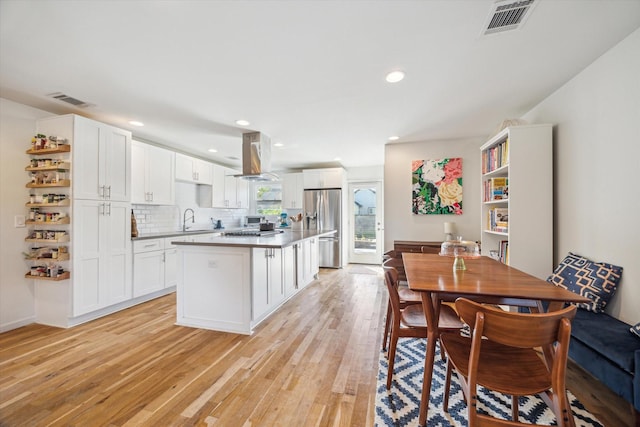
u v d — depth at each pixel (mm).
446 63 2059
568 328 997
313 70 2143
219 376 1878
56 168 2643
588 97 2119
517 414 1419
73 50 1852
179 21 1581
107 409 1555
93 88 2414
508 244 2646
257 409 1562
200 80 2283
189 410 1552
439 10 1517
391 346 1740
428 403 1480
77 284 2717
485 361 1261
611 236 1928
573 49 1899
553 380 1043
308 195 6020
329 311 3182
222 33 1695
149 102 2713
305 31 1686
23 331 2604
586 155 2152
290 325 2773
